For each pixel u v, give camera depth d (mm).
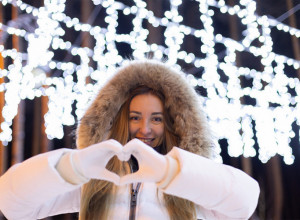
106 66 3996
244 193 1175
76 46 5047
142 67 1563
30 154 5734
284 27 4348
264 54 4270
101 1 3607
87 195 1462
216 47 5809
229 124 4391
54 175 1079
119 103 1567
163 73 1549
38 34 3541
